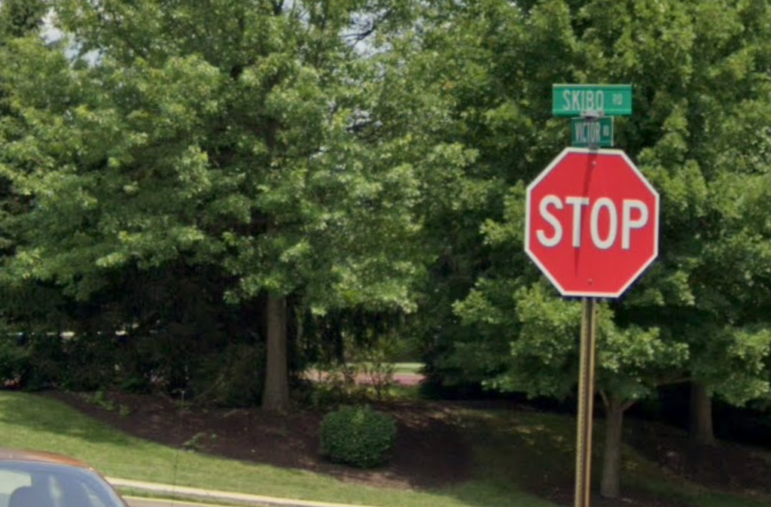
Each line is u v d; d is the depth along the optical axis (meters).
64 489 5.99
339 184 17.81
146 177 18.77
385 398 24.20
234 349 22.00
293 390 22.61
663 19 16.50
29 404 20.58
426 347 24.05
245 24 18.61
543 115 17.69
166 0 19.09
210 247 18.38
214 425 20.69
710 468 23.19
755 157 17.89
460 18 19.38
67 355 22.45
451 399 25.73
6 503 5.78
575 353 16.91
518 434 22.91
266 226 19.72
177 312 22.38
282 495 16.97
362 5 18.88
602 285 6.25
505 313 17.47
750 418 25.56
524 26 17.50
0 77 21.41
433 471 19.94
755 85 17.36
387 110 19.02
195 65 17.73
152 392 22.44
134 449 18.80
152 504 15.48
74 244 19.02
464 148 18.97
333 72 18.72
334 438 19.41
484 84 18.22
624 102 6.44
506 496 19.00
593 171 6.29
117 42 18.91
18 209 21.95
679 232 17.25
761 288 17.66
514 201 16.95
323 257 18.44
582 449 6.13
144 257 18.75
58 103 19.09
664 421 25.81
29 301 21.91
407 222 18.45
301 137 18.23
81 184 17.98
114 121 17.73
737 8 16.98
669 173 16.47
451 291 19.84
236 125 19.06
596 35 16.95
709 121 16.86
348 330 23.02
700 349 17.66
